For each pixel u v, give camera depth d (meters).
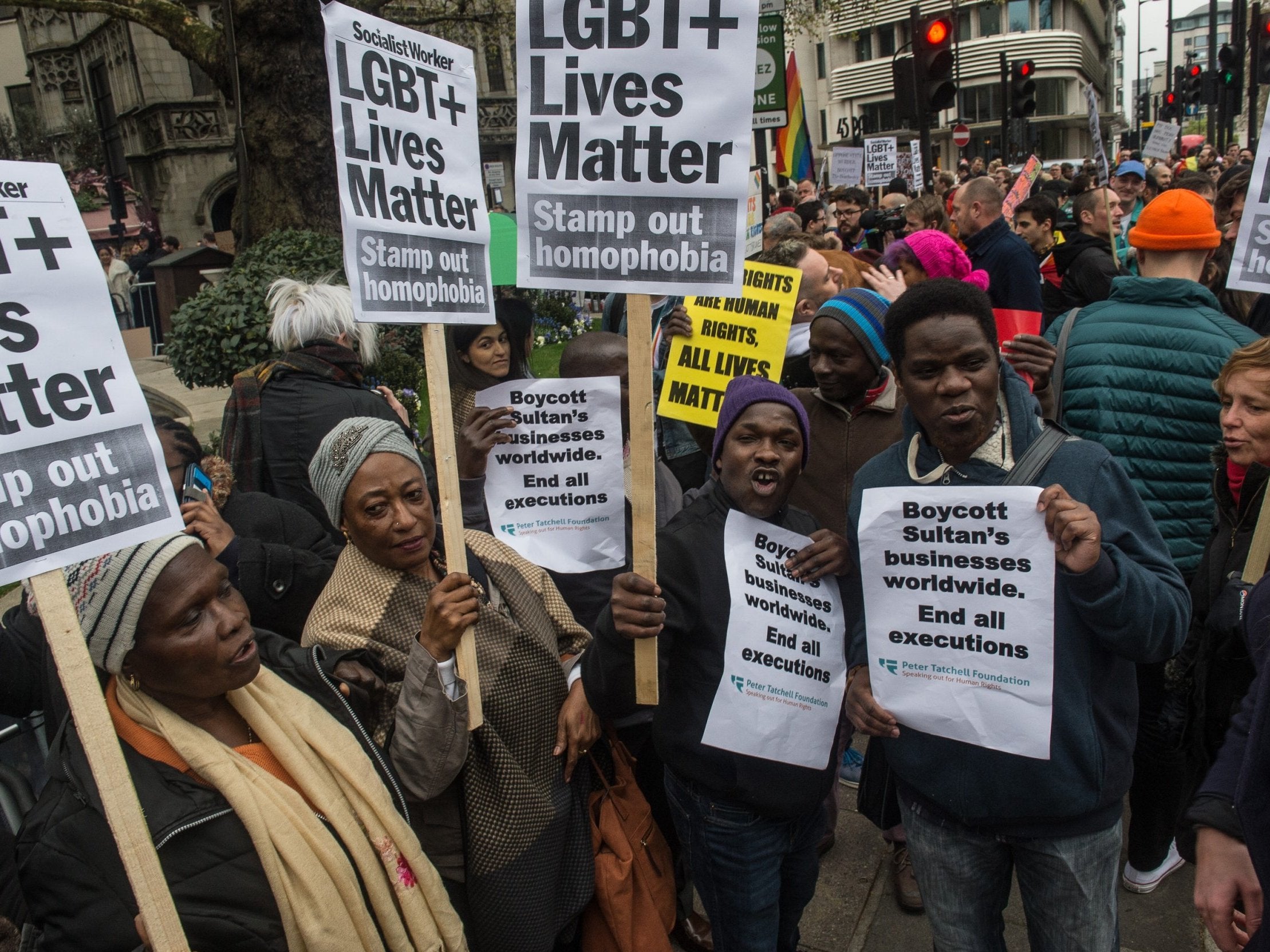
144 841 1.38
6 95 34.81
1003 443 1.88
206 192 24.20
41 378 1.44
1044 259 6.65
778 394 2.19
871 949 2.82
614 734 2.48
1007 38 49.56
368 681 2.00
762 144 7.74
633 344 2.03
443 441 2.00
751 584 2.16
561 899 2.26
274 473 3.38
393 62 2.03
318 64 8.46
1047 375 2.55
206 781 1.58
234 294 6.00
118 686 1.63
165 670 1.58
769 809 2.13
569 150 2.04
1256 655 1.67
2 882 2.17
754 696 2.12
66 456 1.45
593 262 2.06
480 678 2.14
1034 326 3.00
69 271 1.48
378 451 2.12
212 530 2.43
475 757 2.12
